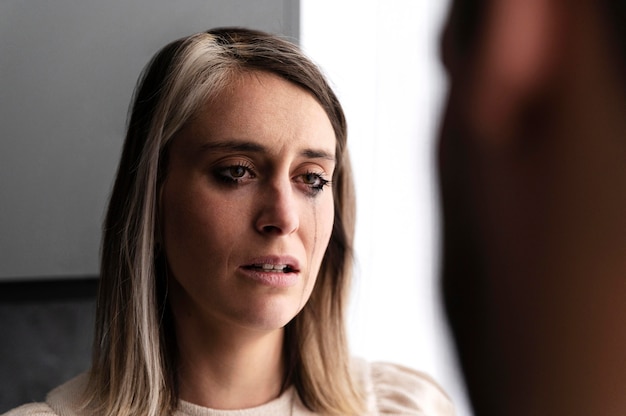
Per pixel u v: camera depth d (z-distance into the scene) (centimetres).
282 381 91
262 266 76
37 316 119
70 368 121
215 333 82
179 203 77
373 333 112
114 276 84
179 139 77
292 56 79
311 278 80
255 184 76
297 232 78
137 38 109
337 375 95
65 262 109
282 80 78
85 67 107
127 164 84
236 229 75
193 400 84
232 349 83
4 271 105
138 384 82
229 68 77
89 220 109
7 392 117
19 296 108
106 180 109
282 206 75
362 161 135
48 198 107
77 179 108
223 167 75
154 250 82
